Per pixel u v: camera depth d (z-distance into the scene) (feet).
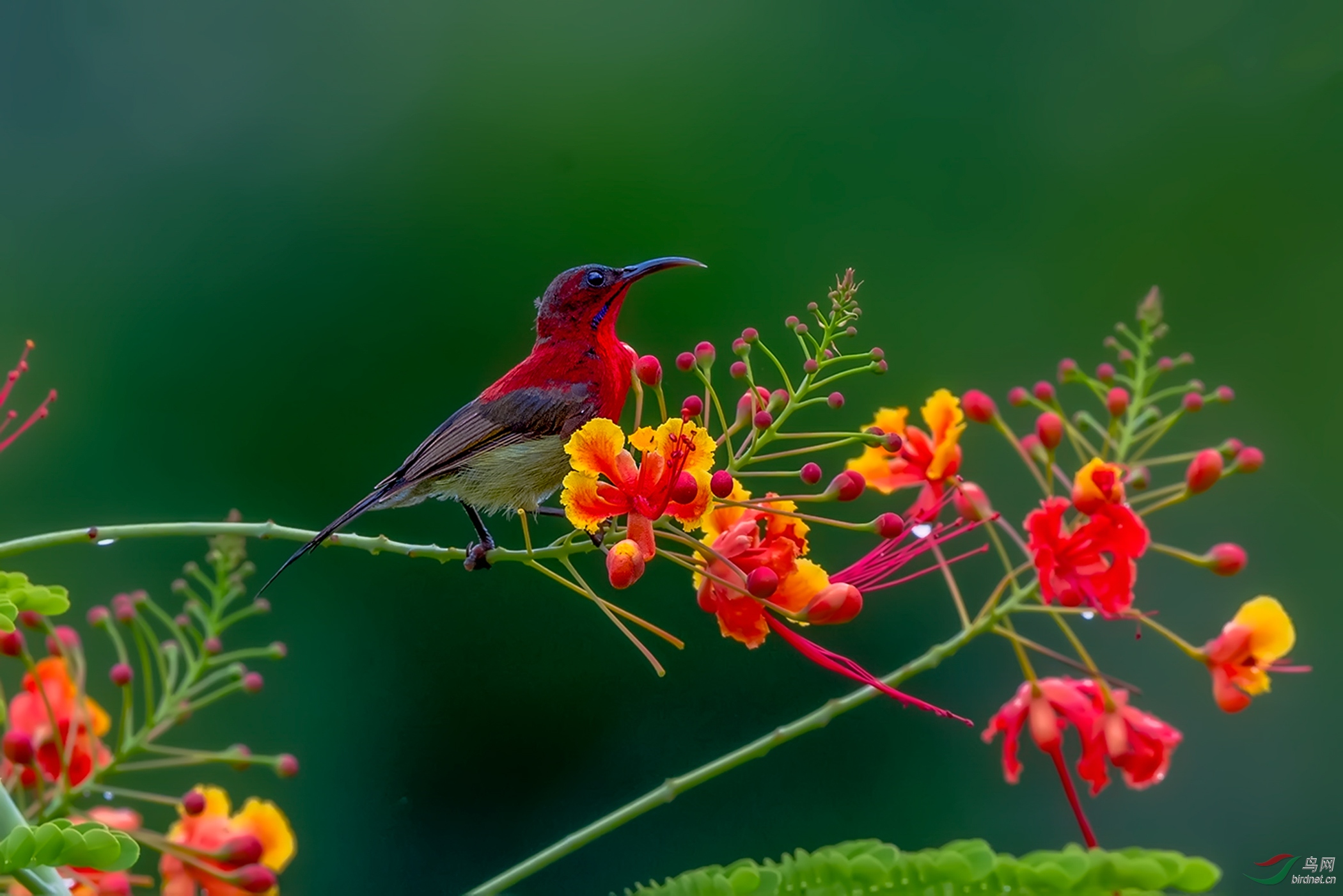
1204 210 46.44
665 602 38.40
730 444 16.89
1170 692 38.50
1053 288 45.27
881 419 19.94
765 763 37.22
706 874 14.01
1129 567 18.12
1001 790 36.63
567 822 36.68
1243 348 45.65
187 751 18.47
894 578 38.52
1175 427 44.86
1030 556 18.16
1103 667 38.63
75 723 18.48
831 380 16.69
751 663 37.91
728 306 44.80
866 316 45.09
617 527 17.10
